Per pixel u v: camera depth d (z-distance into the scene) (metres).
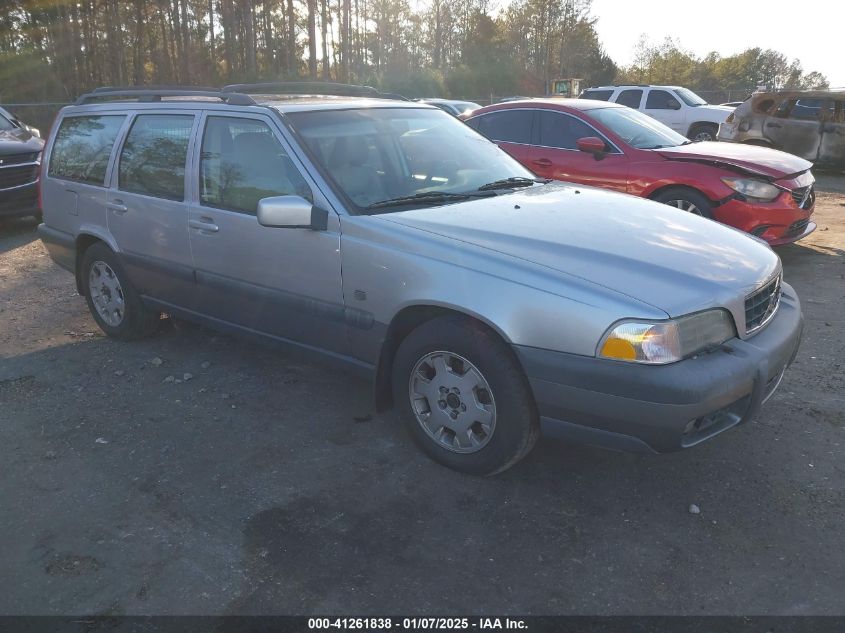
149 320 5.25
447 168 4.29
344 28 50.88
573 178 7.66
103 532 3.07
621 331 2.81
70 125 5.47
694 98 18.47
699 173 6.85
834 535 2.95
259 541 2.99
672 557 2.84
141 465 3.61
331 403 4.30
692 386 2.78
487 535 3.00
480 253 3.18
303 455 3.69
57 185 5.46
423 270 3.28
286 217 3.53
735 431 3.82
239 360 4.99
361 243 3.52
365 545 2.95
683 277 3.04
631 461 3.57
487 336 3.16
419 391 3.53
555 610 2.57
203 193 4.32
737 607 2.57
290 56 49.72
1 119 10.30
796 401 4.15
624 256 3.16
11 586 2.74
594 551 2.89
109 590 2.71
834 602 2.58
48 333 5.63
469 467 3.39
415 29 67.88
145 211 4.68
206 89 4.66
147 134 4.74
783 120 14.26
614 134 7.48
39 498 3.34
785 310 3.59
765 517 3.09
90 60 40.06
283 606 2.61
